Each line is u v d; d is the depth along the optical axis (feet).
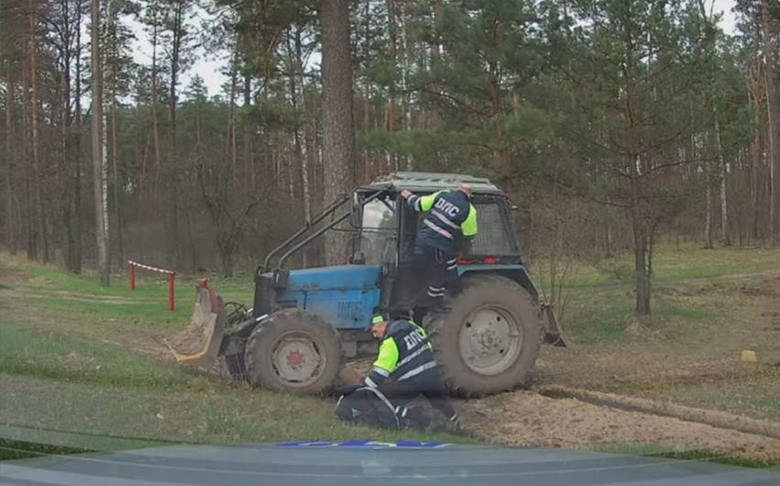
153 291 68.54
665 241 96.68
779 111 129.90
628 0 42.14
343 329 27.35
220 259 114.83
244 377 26.53
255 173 123.03
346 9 44.75
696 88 43.42
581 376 30.27
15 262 84.33
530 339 27.71
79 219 106.52
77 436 16.69
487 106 60.85
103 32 101.45
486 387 26.81
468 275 28.09
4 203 118.83
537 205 47.14
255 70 56.85
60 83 103.50
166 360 28.91
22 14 91.45
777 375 30.04
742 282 66.44
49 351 28.78
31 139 104.88
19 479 12.62
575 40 44.19
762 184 130.82
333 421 20.95
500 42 55.77
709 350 37.37
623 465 14.07
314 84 98.73
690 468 14.39
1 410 19.40
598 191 44.91
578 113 44.06
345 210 34.30
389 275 27.20
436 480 12.42
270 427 19.54
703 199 48.08
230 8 56.34
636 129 44.29
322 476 12.51
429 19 58.49
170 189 118.01
